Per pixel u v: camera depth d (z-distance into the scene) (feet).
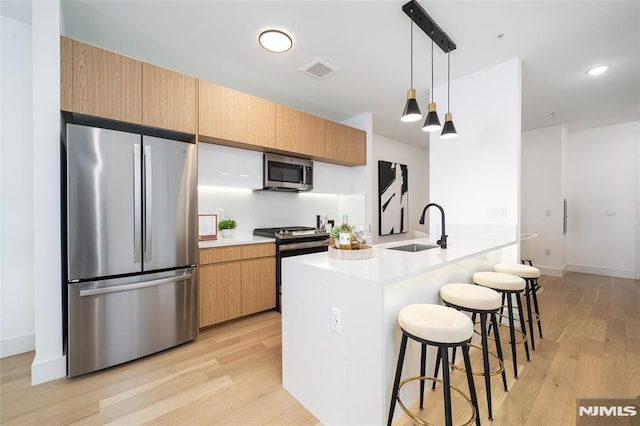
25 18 6.84
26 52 7.01
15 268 6.92
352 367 4.22
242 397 5.34
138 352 6.59
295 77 9.36
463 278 6.91
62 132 6.34
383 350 3.82
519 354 6.81
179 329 7.29
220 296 8.47
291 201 12.41
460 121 9.53
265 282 9.57
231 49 7.73
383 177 16.74
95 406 5.06
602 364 6.33
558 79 9.59
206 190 9.82
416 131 15.78
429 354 5.54
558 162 14.82
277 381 5.85
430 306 4.47
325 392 4.68
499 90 8.62
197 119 7.92
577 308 10.06
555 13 6.36
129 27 6.78
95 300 6.05
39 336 5.74
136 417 4.80
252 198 11.08
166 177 7.00
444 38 7.20
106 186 6.13
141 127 7.38
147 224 6.64
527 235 13.19
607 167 14.73
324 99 11.23
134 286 6.47
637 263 13.98
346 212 13.96
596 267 15.07
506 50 7.87
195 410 4.99
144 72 6.99
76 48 6.04
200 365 6.46
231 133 8.63
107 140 6.14
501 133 8.62
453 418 4.68
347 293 4.27
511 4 6.08
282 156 10.64
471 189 9.31
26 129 7.02
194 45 7.54
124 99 6.65
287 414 4.90
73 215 5.78
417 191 19.95
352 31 6.99
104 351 6.15
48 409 4.97
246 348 7.28
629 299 11.03
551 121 14.02
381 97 11.07
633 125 14.03
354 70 8.92
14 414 4.84
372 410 3.95
